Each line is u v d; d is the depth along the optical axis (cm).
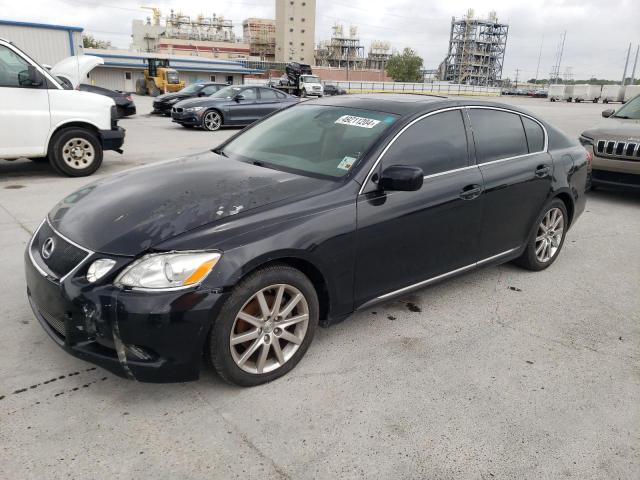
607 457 239
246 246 252
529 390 288
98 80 5722
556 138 456
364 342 330
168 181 313
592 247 547
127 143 1179
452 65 16488
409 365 306
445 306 388
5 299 362
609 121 805
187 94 1991
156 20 13838
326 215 284
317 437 242
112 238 253
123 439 234
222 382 280
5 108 700
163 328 236
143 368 242
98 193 310
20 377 275
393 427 251
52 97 734
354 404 267
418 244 333
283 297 281
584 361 321
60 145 753
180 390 271
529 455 238
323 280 292
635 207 734
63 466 217
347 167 313
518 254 429
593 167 730
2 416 245
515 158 404
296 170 327
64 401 258
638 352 335
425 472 224
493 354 323
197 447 231
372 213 303
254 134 397
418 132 339
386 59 16975
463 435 248
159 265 238
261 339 270
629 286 443
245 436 240
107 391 267
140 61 5784
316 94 4259
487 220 379
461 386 288
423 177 302
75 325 246
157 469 218
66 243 265
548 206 439
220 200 279
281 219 270
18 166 862
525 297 410
